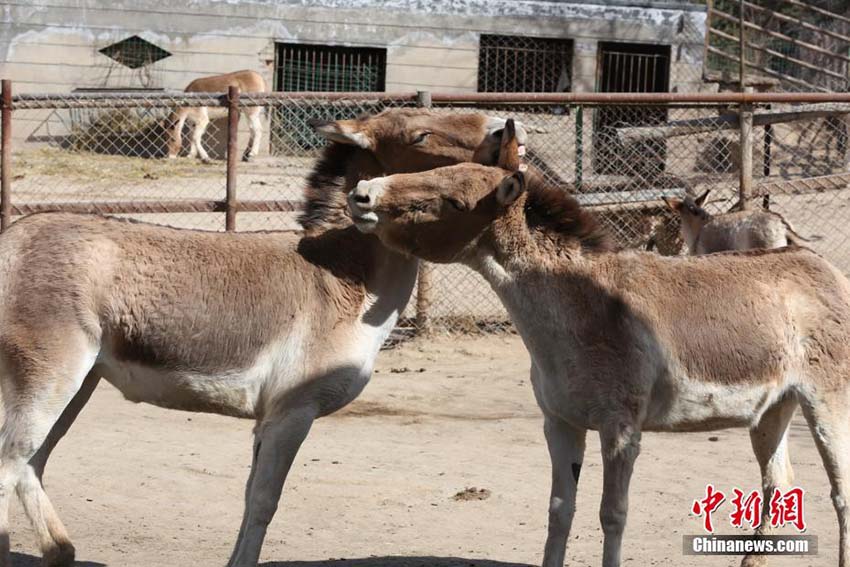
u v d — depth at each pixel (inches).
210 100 408.8
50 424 199.9
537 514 264.5
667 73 848.9
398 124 223.5
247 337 207.2
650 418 202.2
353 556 233.1
